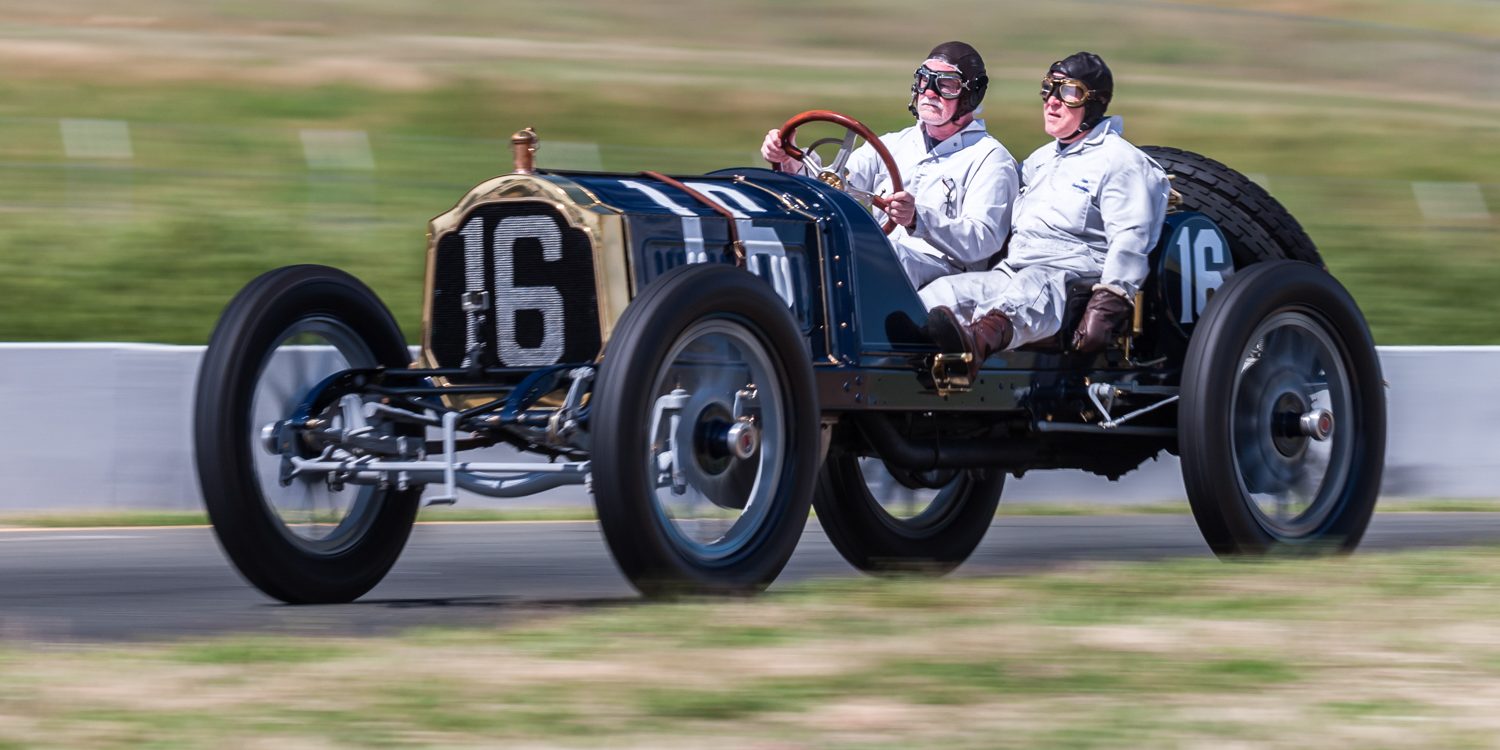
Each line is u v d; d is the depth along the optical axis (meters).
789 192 19.50
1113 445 22.34
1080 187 21.48
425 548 26.38
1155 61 121.25
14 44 80.00
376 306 19.41
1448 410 39.09
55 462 31.92
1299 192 71.44
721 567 16.72
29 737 10.00
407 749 9.70
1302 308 21.55
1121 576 16.73
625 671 11.67
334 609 18.12
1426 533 29.98
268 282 18.33
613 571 23.36
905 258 20.83
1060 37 124.06
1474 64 127.56
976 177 21.70
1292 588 15.80
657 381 16.14
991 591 15.66
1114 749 9.74
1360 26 135.00
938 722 10.30
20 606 18.92
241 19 98.81
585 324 17.77
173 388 32.66
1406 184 72.75
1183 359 22.36
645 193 18.28
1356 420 22.25
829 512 23.41
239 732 10.07
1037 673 11.66
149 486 32.47
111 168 58.09
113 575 22.66
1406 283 63.41
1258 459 21.45
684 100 82.00
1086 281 21.61
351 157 62.81
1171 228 22.20
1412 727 10.25
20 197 55.00
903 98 88.25
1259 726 10.23
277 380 18.38
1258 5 142.88
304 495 18.77
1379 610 14.36
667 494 16.64
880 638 12.99
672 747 9.73
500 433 17.56
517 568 23.59
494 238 18.31
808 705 10.69
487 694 10.99
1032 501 36.19
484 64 86.06
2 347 31.59
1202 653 12.39
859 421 19.64
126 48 82.06
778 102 83.50
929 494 24.58
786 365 17.28
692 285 16.41
